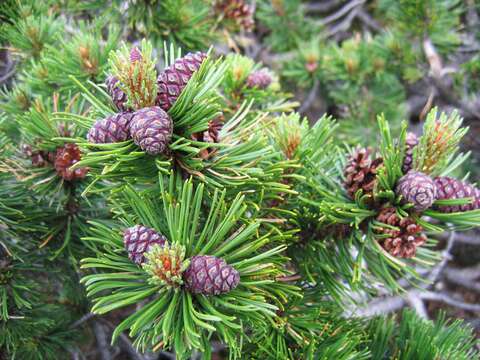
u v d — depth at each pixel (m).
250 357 0.41
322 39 1.10
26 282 0.51
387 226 0.37
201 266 0.30
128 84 0.31
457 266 1.02
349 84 0.95
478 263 1.02
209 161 0.35
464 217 0.36
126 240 0.31
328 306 0.45
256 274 0.32
